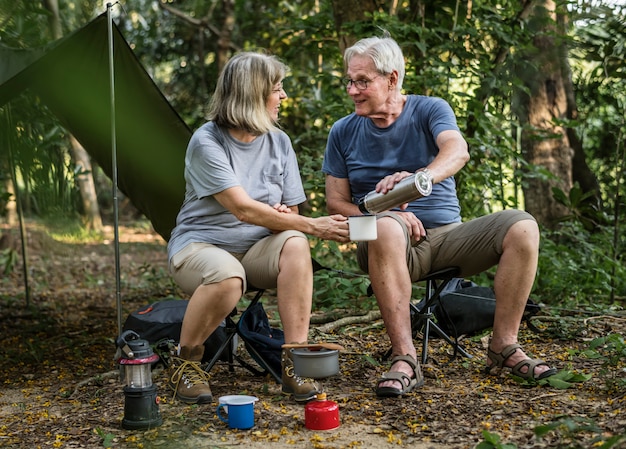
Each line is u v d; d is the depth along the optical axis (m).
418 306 3.94
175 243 3.37
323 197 5.93
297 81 7.76
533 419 2.77
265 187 3.42
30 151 2.86
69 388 3.60
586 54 5.36
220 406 2.88
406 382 3.15
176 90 15.63
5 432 2.92
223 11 12.71
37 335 5.21
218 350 3.42
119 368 3.75
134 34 15.77
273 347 3.39
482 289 3.95
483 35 5.85
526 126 6.04
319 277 5.21
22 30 4.16
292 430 2.79
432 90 5.73
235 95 3.29
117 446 2.70
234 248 3.36
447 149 3.28
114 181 3.81
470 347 4.09
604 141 7.99
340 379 3.47
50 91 4.36
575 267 5.52
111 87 3.82
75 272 9.14
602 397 3.03
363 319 4.81
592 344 3.53
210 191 3.23
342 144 3.70
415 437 2.65
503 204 5.84
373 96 3.45
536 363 3.28
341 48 6.04
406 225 3.34
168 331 3.73
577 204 5.99
